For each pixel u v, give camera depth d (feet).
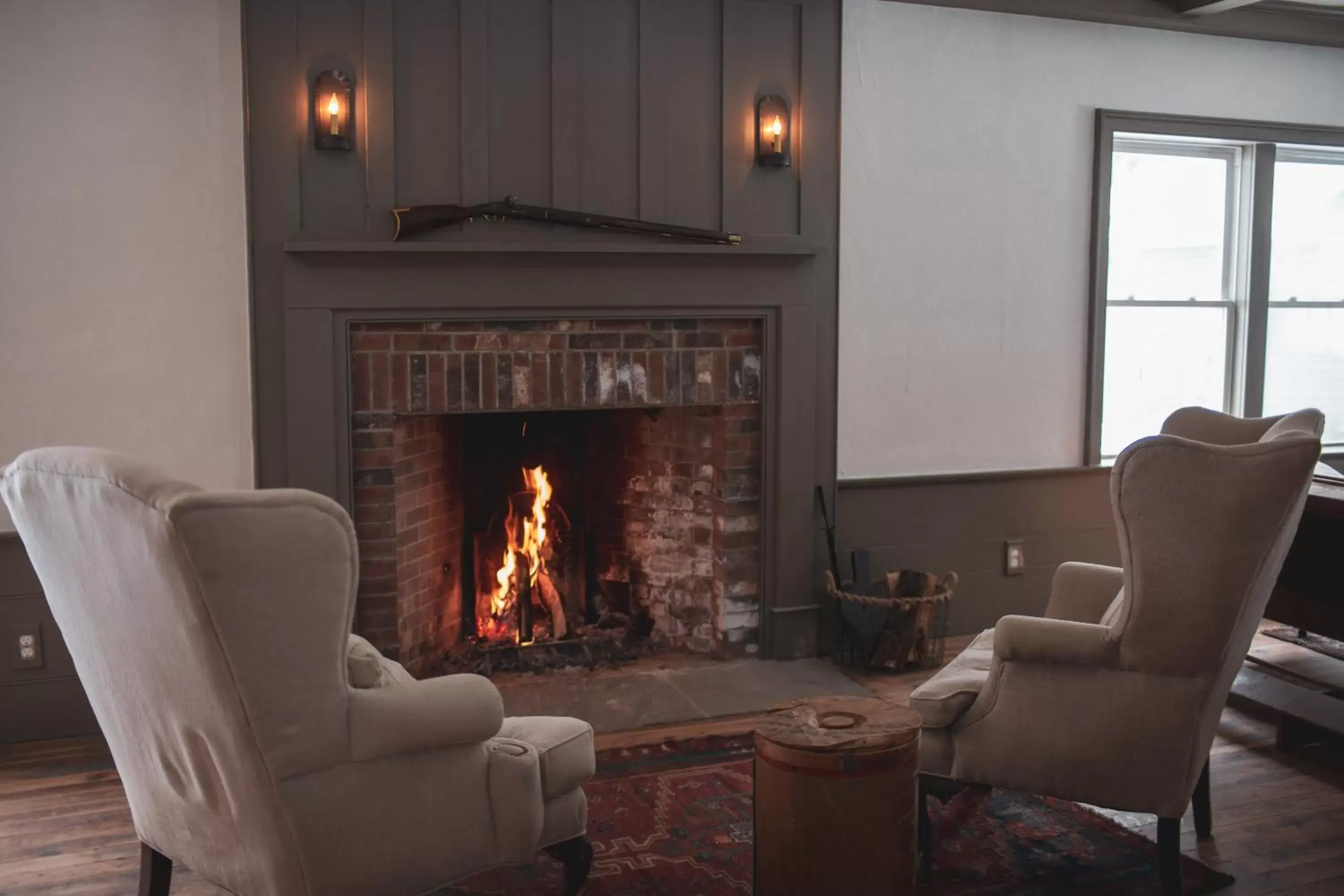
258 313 11.20
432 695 6.57
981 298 13.91
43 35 10.50
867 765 6.70
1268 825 8.99
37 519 6.40
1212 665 7.35
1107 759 7.55
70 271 10.75
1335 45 15.10
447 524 13.48
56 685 11.05
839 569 13.52
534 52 11.67
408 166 11.38
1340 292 16.39
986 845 8.65
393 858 6.56
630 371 12.37
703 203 12.41
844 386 13.38
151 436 11.07
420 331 11.64
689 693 12.17
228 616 5.70
